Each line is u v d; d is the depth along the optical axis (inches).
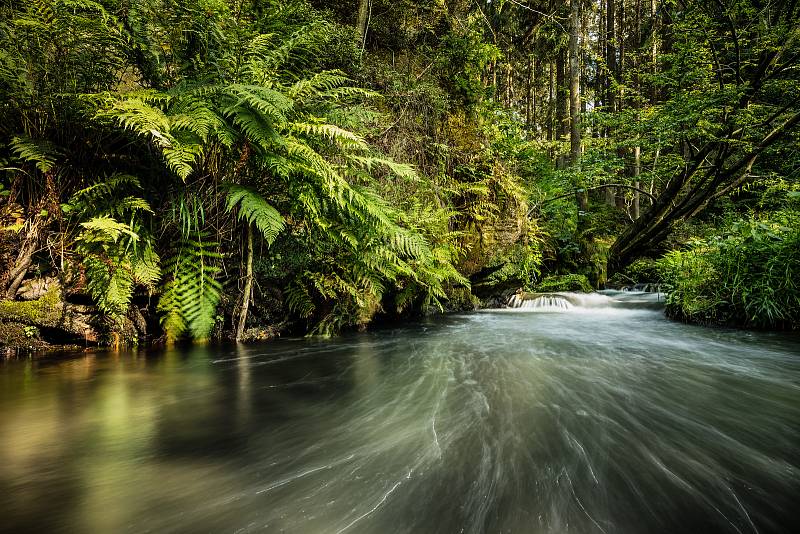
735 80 302.2
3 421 78.0
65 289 124.7
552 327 210.8
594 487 57.2
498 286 308.8
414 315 240.2
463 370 122.4
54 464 62.0
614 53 661.3
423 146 245.6
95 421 79.0
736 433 76.7
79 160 122.6
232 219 140.9
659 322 227.5
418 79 267.4
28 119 115.6
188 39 128.9
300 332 171.6
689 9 303.6
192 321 134.6
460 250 253.3
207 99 117.2
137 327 136.4
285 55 141.4
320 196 140.6
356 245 147.9
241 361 126.4
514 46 482.3
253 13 162.1
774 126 301.0
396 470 61.6
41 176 119.8
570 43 463.2
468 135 284.5
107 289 115.3
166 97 111.7
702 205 357.4
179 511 50.5
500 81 535.5
